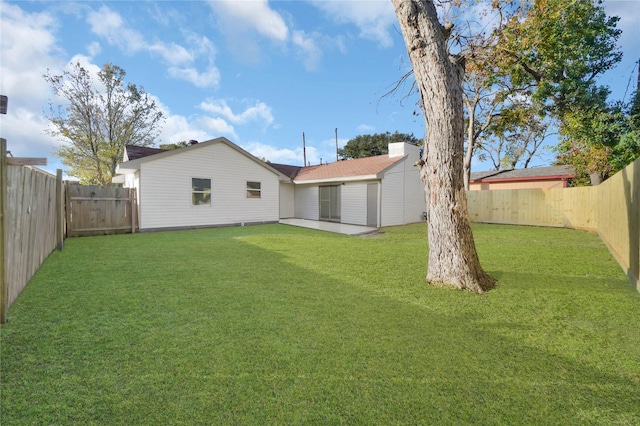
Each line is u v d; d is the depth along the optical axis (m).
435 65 4.40
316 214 16.73
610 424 1.74
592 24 10.52
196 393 1.96
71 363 2.29
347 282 4.54
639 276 4.18
